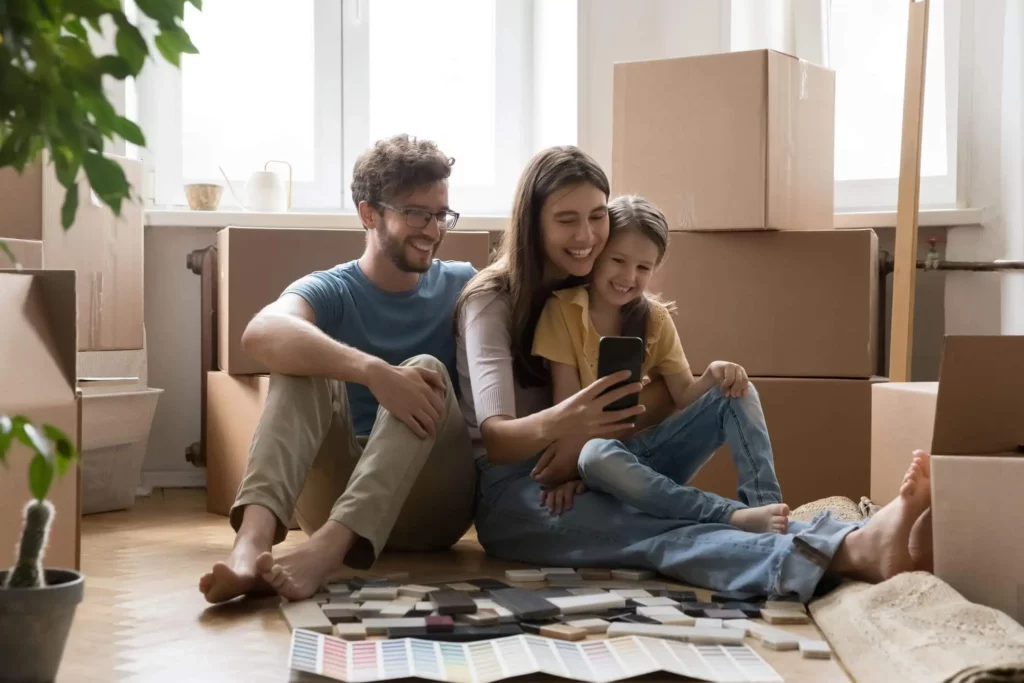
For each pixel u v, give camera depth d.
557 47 3.09
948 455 1.43
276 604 1.47
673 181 2.34
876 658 1.18
